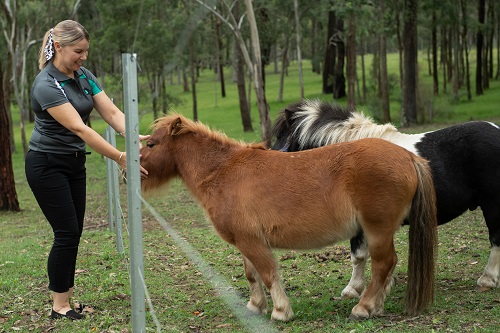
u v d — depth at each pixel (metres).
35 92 4.67
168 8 30.08
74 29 4.65
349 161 4.48
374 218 4.46
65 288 5.09
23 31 32.62
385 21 26.50
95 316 5.16
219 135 4.91
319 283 6.13
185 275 6.56
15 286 6.23
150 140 4.98
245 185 4.63
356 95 39.81
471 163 5.33
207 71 76.00
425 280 4.63
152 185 5.02
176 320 5.02
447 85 42.00
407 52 27.58
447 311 4.81
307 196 4.50
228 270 6.81
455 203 5.43
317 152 4.64
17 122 47.31
